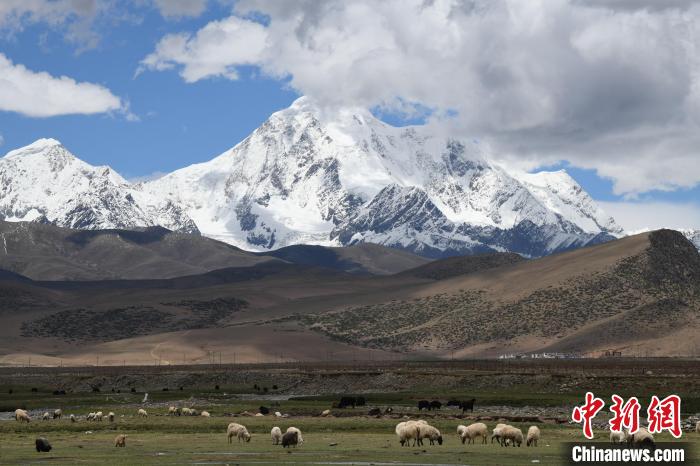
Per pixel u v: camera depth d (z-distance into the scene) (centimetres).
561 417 14038
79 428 12862
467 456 9100
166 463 8731
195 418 14162
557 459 8900
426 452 9475
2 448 10300
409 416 14188
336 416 14488
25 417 14000
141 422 13425
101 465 8631
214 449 9981
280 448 10031
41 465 8675
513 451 9519
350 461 8775
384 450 9706
